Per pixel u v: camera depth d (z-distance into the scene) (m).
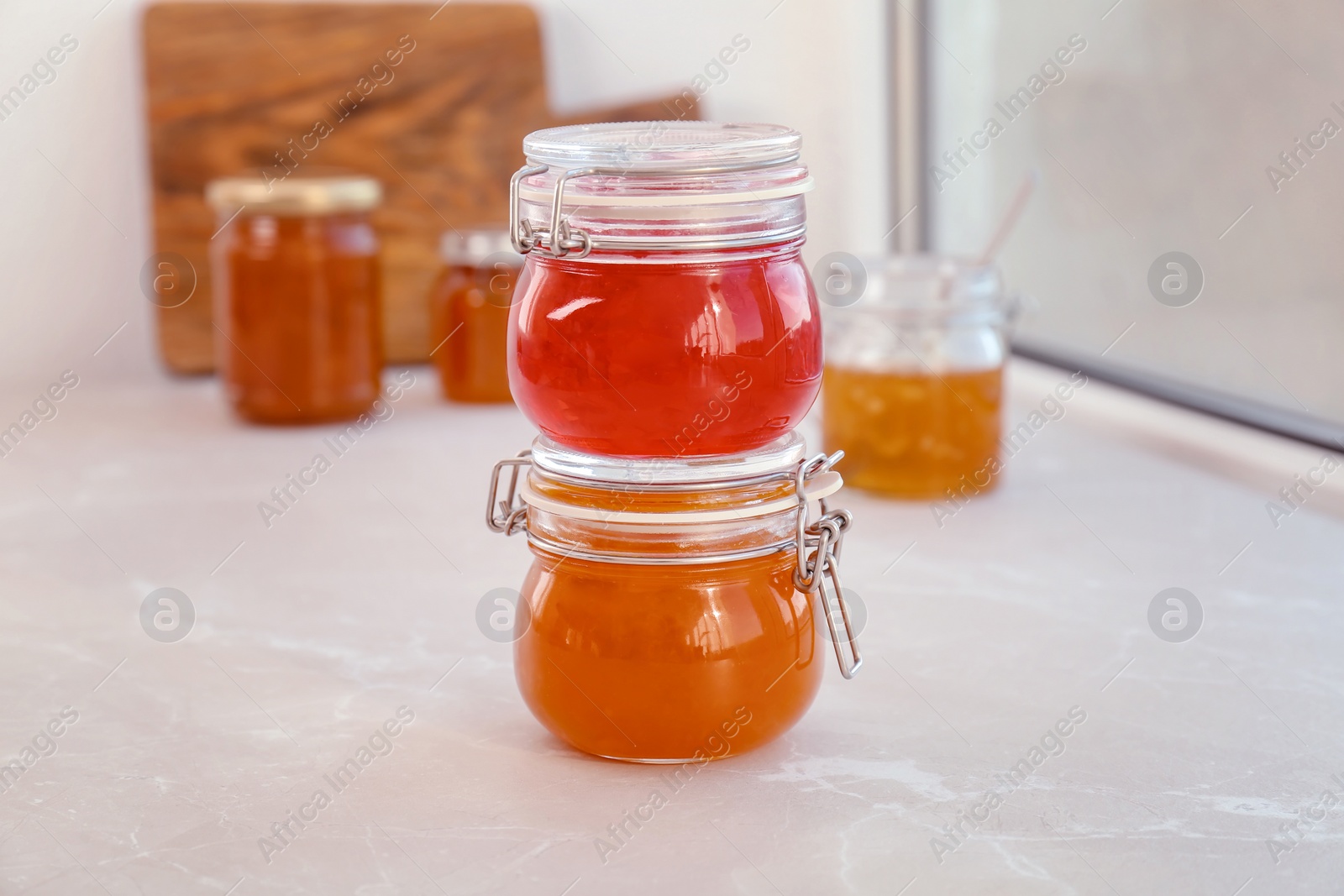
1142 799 0.58
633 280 0.57
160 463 0.91
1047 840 0.56
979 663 0.67
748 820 0.57
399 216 1.13
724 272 0.57
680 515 0.57
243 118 1.09
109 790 0.59
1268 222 0.90
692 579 0.58
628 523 0.58
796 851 0.56
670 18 1.16
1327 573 0.75
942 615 0.72
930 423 0.84
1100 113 1.03
